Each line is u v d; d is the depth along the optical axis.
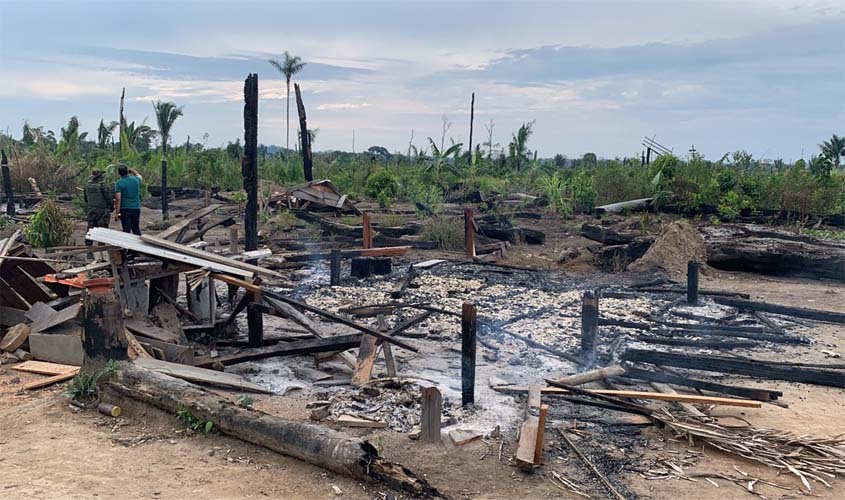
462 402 6.89
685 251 15.80
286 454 5.45
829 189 24.19
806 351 9.36
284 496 4.85
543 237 19.59
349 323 8.04
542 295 12.67
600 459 5.75
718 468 5.69
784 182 23.81
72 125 38.78
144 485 4.93
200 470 5.21
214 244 17.45
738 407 7.09
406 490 4.97
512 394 7.26
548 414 6.71
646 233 19.62
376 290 12.79
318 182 24.58
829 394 7.62
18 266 8.80
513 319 10.64
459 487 5.21
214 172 34.44
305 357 8.54
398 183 31.73
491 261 16.39
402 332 9.77
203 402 5.93
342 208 24.20
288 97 45.31
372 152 54.78
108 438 5.77
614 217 24.80
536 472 5.50
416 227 19.95
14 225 19.06
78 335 7.68
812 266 14.89
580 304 11.92
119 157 33.88
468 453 5.80
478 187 31.88
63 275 7.95
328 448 5.21
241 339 8.99
